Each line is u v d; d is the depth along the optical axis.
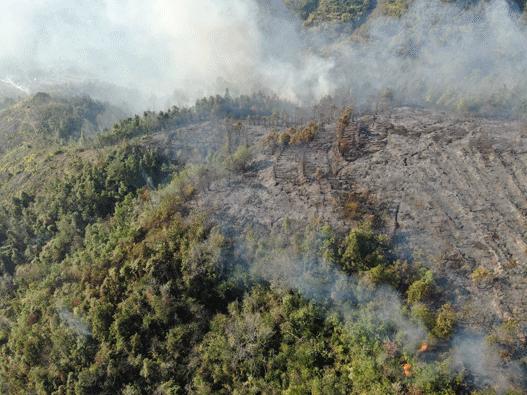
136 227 46.09
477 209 41.22
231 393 32.16
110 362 35.78
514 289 33.31
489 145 49.81
